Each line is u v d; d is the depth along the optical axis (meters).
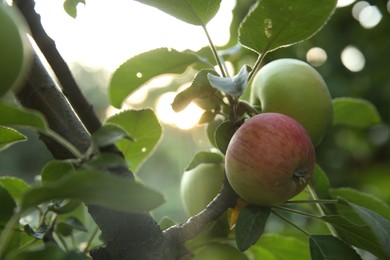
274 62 0.60
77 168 0.44
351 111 0.79
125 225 0.43
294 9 0.51
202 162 0.60
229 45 0.93
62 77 0.43
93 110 0.43
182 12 0.56
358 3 1.20
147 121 0.60
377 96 1.21
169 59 0.64
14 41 0.31
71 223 0.58
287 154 0.49
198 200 0.61
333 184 1.20
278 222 0.96
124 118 0.60
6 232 0.36
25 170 2.47
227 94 0.51
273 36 0.53
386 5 1.20
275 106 0.57
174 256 0.45
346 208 0.61
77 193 0.35
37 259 0.37
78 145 0.45
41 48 0.42
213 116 0.58
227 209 0.53
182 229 0.48
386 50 1.23
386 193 1.34
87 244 0.62
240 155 0.49
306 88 0.57
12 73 0.31
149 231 0.44
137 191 0.34
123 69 0.65
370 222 0.48
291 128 0.50
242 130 0.50
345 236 0.54
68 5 0.53
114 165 0.38
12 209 0.47
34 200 0.36
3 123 0.38
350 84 1.21
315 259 0.52
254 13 0.51
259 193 0.49
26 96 0.44
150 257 0.44
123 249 0.44
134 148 0.62
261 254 0.67
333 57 1.21
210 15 0.56
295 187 0.50
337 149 1.22
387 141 1.25
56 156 0.45
